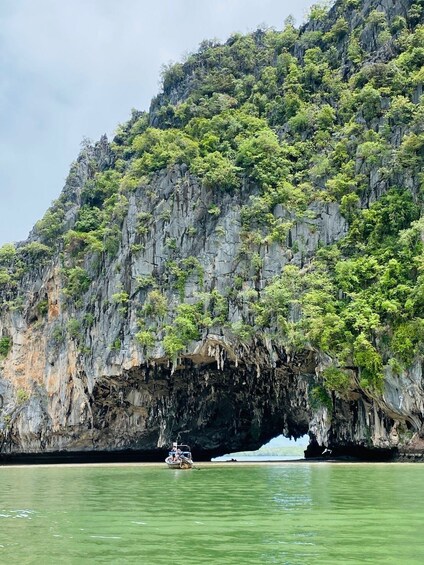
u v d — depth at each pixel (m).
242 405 63.56
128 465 53.59
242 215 58.81
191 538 14.46
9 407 69.12
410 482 28.42
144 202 63.56
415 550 12.89
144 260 61.22
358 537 14.28
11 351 71.56
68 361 65.75
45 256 76.00
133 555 12.70
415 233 49.72
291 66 70.81
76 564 11.93
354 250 54.59
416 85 59.19
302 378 55.53
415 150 54.75
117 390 61.88
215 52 81.12
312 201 58.50
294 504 20.45
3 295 76.38
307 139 64.44
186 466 44.75
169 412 62.53
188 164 63.88
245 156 61.50
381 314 48.50
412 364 46.34
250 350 55.22
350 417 52.41
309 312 50.59
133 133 83.06
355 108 63.19
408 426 47.78
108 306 62.94
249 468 43.16
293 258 56.59
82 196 78.75
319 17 75.06
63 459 67.44
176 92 81.69
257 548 13.25
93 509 20.03
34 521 17.39
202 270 58.72
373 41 67.31
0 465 61.91
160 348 57.12
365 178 56.91
